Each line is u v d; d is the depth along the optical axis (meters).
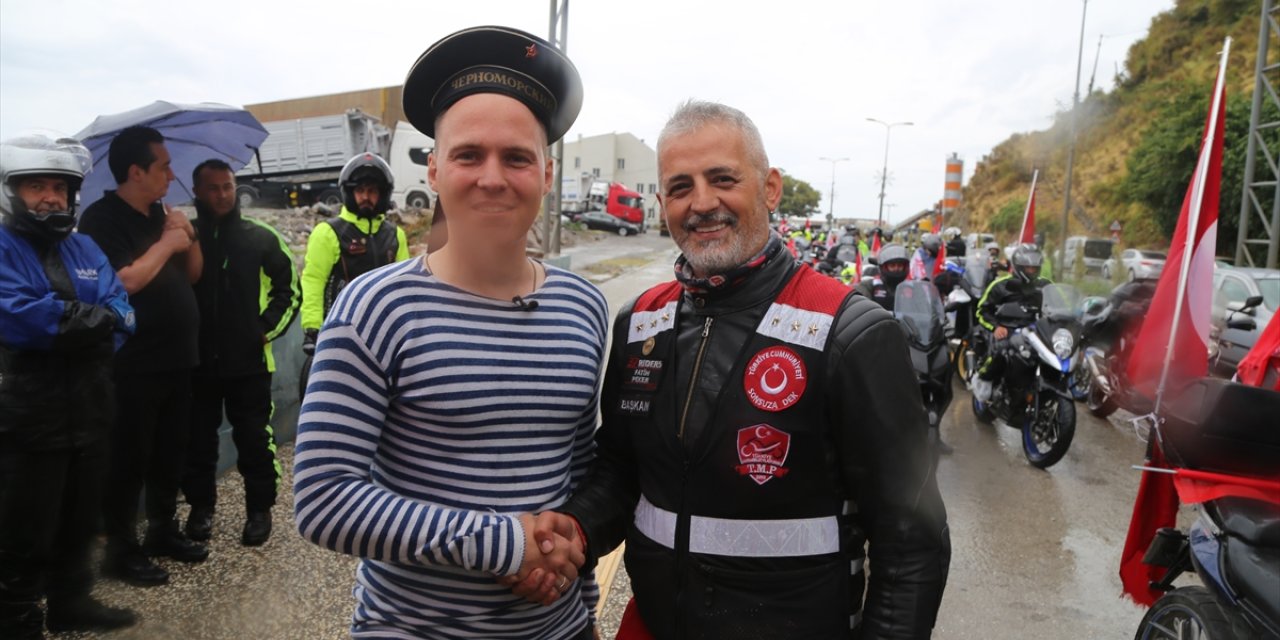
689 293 1.54
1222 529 2.30
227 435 4.31
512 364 1.35
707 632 1.42
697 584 1.43
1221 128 2.86
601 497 1.51
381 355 1.28
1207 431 2.32
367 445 1.28
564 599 1.48
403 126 22.12
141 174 2.97
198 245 3.21
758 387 1.41
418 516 1.23
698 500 1.44
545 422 1.37
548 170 1.46
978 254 7.86
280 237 3.63
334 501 1.22
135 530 3.11
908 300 5.14
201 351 3.34
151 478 3.22
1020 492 4.73
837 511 1.43
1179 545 2.57
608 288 14.11
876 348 1.38
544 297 1.45
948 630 3.09
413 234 15.48
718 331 1.49
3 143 2.40
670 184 1.54
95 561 3.04
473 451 1.32
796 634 1.38
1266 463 2.27
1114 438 6.02
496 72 1.35
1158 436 2.59
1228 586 2.26
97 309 2.52
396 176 21.81
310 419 1.26
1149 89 42.62
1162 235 28.70
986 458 5.43
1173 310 2.89
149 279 2.89
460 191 1.32
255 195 22.53
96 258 2.68
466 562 1.23
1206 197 2.88
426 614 1.35
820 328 1.41
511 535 1.25
